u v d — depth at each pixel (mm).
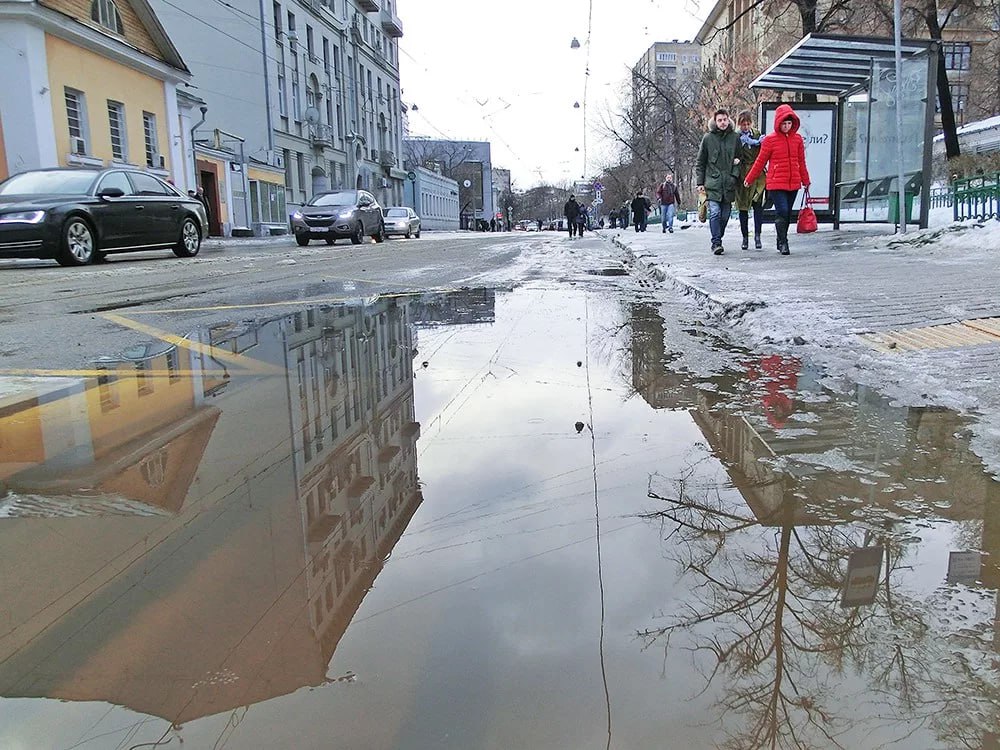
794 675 1442
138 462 2641
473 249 17266
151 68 23594
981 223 9406
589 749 1257
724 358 4289
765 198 10930
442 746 1268
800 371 3887
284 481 2479
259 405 3408
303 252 16188
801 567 1859
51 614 1687
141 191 13180
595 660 1497
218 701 1386
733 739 1274
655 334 5148
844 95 13164
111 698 1402
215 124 37656
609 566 1889
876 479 2402
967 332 4273
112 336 5195
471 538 2059
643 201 24000
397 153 64312
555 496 2342
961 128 25938
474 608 1696
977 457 2557
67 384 3797
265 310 6500
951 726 1300
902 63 10828
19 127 18500
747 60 34031
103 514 2215
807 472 2480
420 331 5379
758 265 8508
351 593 1749
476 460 2682
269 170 37062
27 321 5855
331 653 1525
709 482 2428
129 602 1729
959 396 3211
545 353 4547
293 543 2023
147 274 10125
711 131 10219
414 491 2396
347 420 3168
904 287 6074
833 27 19312
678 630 1599
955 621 1609
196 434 2971
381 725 1319
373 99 57219
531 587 1787
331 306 6770
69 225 11328
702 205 10695
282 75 40531
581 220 27250
